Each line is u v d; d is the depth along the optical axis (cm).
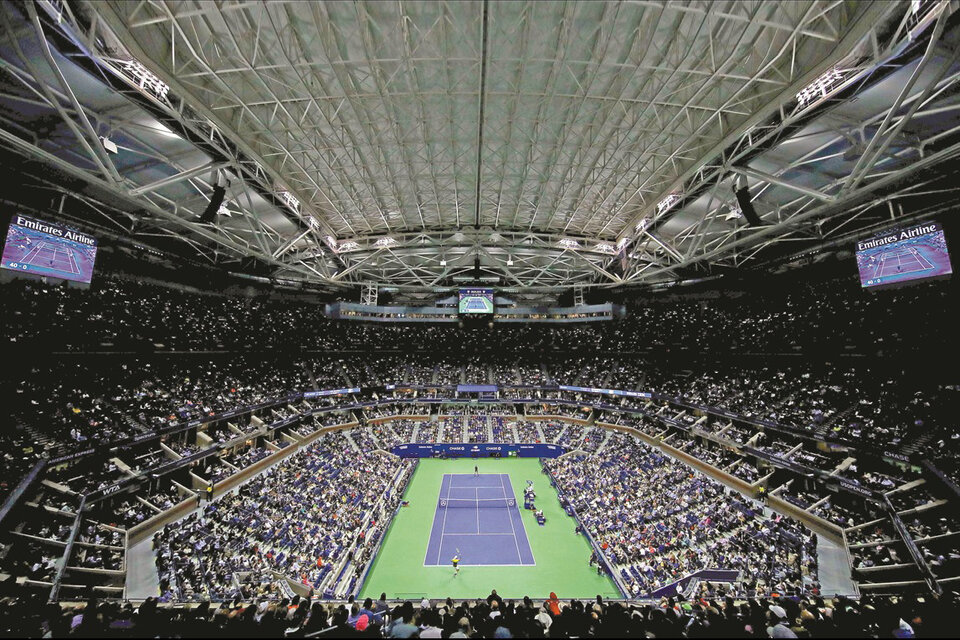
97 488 2711
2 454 2458
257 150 2984
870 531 2666
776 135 2586
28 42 1802
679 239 4653
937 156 2108
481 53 2147
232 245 3778
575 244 4966
